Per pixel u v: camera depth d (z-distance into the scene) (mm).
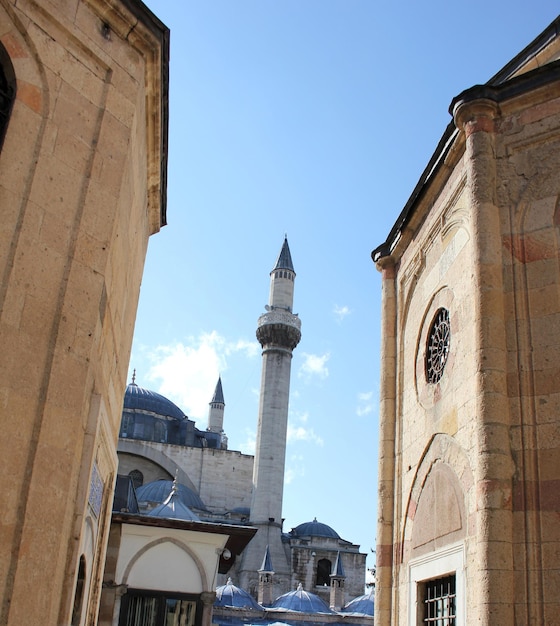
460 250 12594
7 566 7125
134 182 11008
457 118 12172
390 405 15359
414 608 12586
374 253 17047
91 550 11484
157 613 22047
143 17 9766
